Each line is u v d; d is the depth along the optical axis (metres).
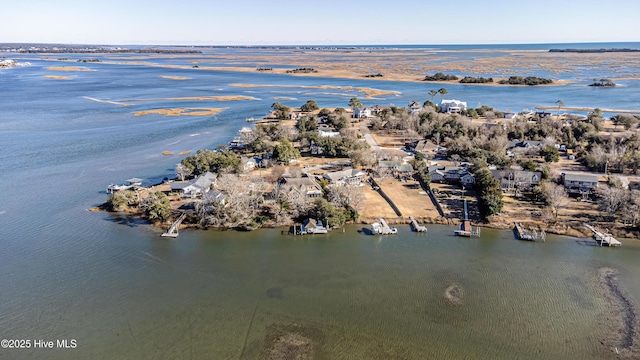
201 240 69.19
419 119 146.75
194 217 75.88
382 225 73.19
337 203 77.12
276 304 52.53
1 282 57.31
